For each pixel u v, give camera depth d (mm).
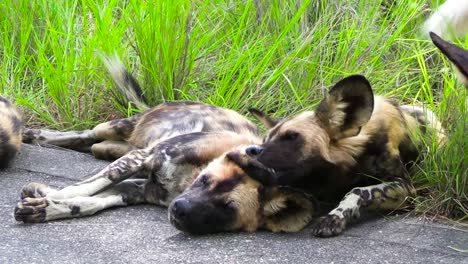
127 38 3955
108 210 3195
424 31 3521
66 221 3107
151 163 3244
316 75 3834
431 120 3350
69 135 3709
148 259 2891
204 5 3984
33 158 3592
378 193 3109
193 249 2939
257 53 3906
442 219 3143
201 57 3928
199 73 3914
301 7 3863
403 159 3246
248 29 4047
